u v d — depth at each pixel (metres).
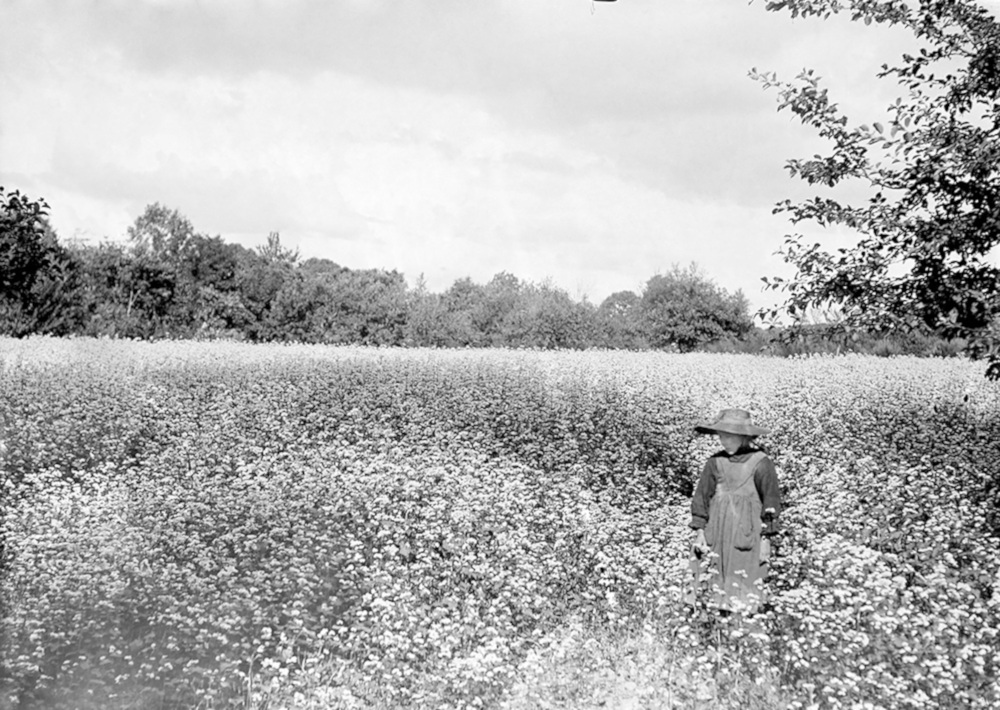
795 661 6.02
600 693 5.94
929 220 8.43
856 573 7.23
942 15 8.45
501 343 51.59
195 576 7.74
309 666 6.34
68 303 44.72
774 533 7.53
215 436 15.29
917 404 19.39
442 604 7.11
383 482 11.52
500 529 9.42
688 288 60.06
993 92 8.37
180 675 6.18
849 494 10.74
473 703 5.79
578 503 10.44
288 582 7.70
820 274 8.90
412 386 21.84
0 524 9.70
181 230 64.81
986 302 8.23
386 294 54.81
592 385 23.05
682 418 18.03
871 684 5.73
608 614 6.97
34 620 6.62
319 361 27.48
